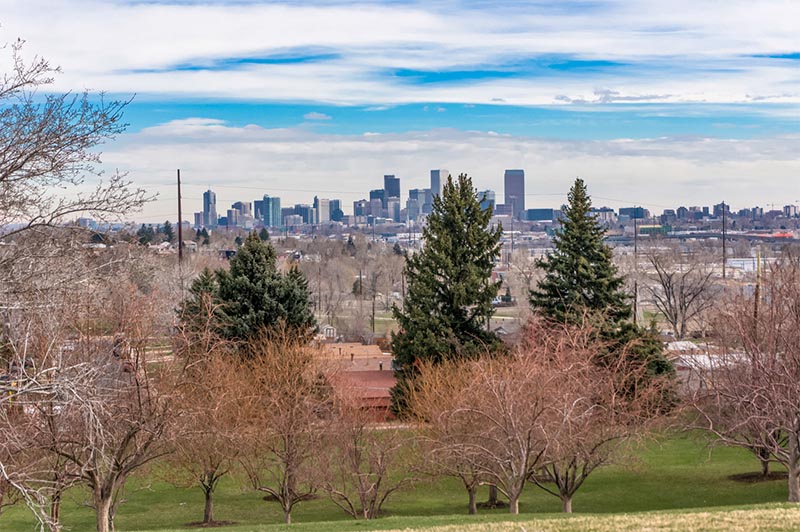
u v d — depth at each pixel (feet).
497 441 90.84
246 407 109.19
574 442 96.99
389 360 210.79
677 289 277.44
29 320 60.23
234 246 500.74
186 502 126.62
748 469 136.87
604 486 130.31
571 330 127.34
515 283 390.21
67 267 61.72
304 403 111.75
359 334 316.40
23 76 78.84
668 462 144.36
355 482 111.14
